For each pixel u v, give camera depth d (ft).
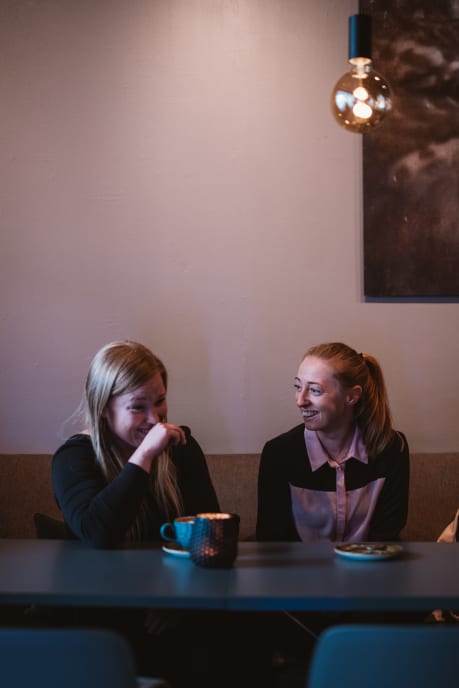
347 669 3.55
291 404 9.49
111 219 9.52
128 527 5.94
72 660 3.55
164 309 9.50
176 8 9.53
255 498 8.76
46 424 9.45
